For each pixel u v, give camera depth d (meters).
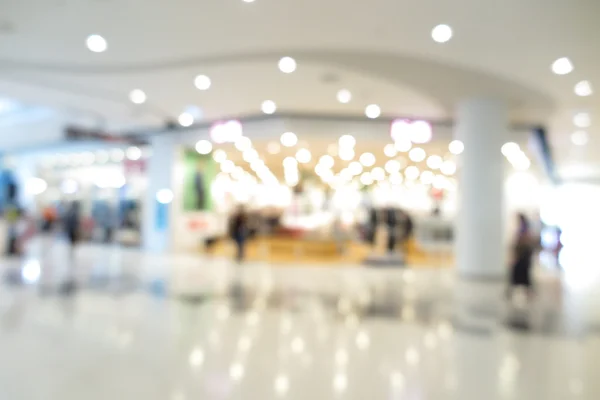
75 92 10.48
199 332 4.60
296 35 7.02
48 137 17.12
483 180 9.74
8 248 11.90
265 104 11.20
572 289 9.07
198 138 14.06
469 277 9.76
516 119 11.62
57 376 3.24
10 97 11.09
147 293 6.93
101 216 17.94
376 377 3.39
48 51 7.98
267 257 14.27
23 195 18.72
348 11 6.21
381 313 5.90
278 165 18.20
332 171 19.05
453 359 3.92
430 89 9.39
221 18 6.56
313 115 12.16
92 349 3.92
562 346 4.48
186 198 15.27
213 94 10.43
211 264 11.74
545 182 20.91
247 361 3.69
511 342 4.59
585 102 9.97
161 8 6.33
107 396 2.89
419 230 15.94
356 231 16.88
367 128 12.33
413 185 21.12
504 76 8.45
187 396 2.92
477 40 6.96
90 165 18.30
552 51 7.29
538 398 3.06
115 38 7.38
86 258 12.10
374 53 7.59
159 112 12.31
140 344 4.11
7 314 5.19
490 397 3.05
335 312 5.87
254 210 18.80
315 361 3.75
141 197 17.09
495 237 9.73
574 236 24.28
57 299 6.19
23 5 6.38
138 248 16.02
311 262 13.13
